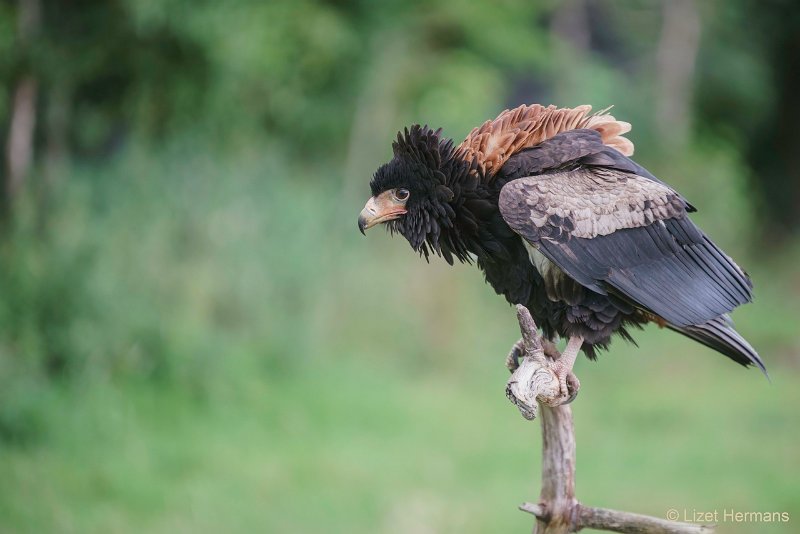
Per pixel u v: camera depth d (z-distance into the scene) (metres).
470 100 23.06
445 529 11.77
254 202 16.94
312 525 11.51
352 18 21.02
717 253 6.88
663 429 17.22
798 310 28.70
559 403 5.64
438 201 6.89
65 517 10.97
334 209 20.11
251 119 17.91
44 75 15.37
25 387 13.09
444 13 23.03
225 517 11.45
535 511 5.79
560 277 6.57
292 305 16.92
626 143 7.00
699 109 34.44
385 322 19.20
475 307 20.67
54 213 14.76
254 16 17.47
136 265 14.96
